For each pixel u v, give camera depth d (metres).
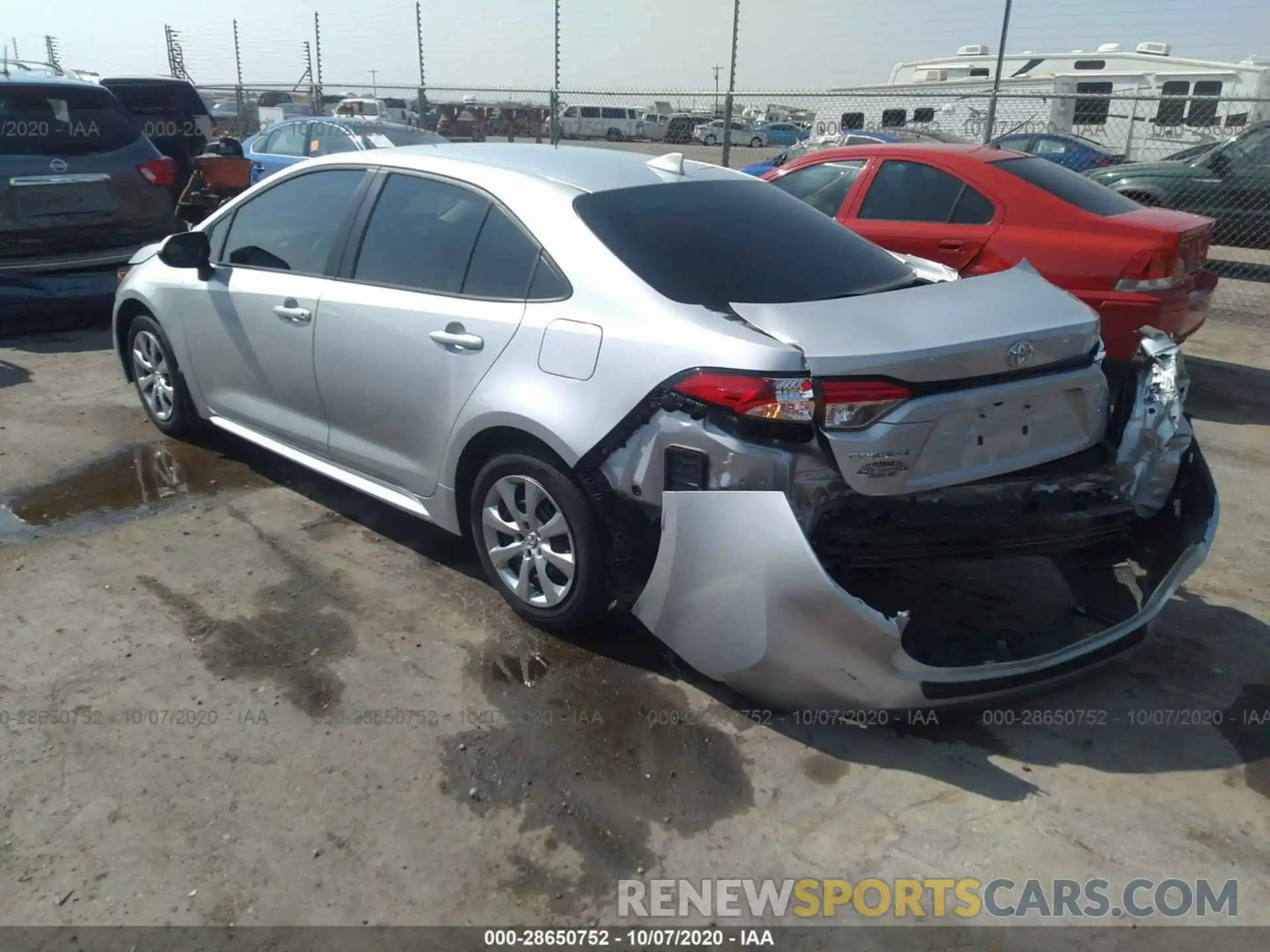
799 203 3.89
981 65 19.42
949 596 3.62
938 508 2.83
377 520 4.31
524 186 3.44
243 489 4.60
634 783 2.75
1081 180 6.39
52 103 7.22
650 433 2.85
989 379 2.85
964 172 6.25
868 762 2.86
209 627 3.44
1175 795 2.76
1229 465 5.35
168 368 4.92
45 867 2.41
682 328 2.86
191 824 2.56
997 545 2.91
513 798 2.68
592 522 3.13
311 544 4.07
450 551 4.05
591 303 3.08
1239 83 16.78
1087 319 3.07
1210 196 11.66
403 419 3.67
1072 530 3.02
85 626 3.42
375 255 3.80
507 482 3.35
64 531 4.13
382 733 2.92
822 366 2.65
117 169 7.42
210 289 4.46
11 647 3.29
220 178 9.82
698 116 15.54
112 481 4.64
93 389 5.99
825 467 2.69
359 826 2.57
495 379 3.26
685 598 2.86
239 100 18.31
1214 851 2.57
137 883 2.38
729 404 2.69
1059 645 3.18
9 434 5.20
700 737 2.94
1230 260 12.15
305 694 3.09
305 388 4.08
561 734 2.94
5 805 2.60
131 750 2.81
